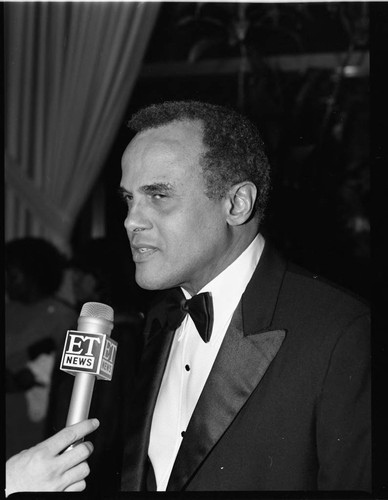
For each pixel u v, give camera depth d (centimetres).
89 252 326
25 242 327
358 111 377
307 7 377
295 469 149
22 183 401
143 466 160
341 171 375
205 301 160
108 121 396
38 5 387
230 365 154
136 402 166
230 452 151
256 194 164
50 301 319
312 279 163
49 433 254
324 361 151
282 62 383
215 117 164
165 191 156
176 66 395
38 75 393
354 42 373
